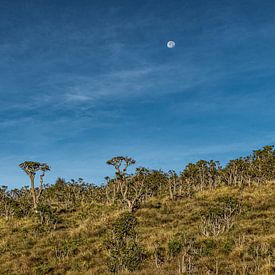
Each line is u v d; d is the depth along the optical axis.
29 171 57.56
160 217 43.62
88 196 71.62
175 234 32.22
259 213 38.44
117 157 53.78
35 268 26.69
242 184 66.06
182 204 53.19
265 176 64.94
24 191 76.00
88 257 28.42
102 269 24.75
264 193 53.12
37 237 38.44
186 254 24.70
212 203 48.78
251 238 27.72
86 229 39.44
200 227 34.16
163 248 28.05
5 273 26.45
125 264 24.23
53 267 26.81
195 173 69.50
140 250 25.89
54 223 45.56
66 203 63.84
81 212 53.31
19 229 43.56
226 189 62.06
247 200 49.22
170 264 23.31
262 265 20.33
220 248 25.50
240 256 23.47
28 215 53.34
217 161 72.00
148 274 21.56
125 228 31.52
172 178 70.56
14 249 33.75
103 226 39.75
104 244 30.27
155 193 67.75
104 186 74.06
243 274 19.12
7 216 55.34
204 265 22.09
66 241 33.53
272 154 68.81
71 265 26.83
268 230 30.56
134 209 51.03
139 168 59.06
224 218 35.06
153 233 34.00
